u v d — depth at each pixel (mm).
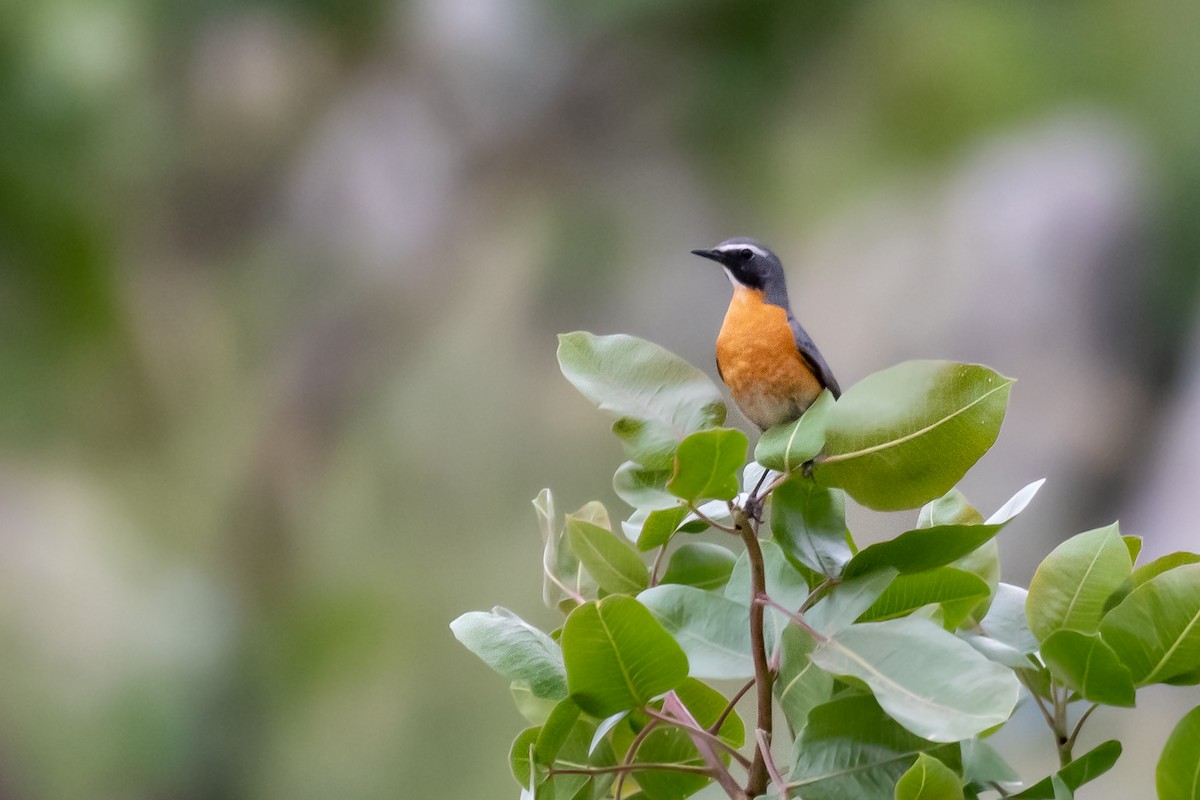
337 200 12375
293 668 12047
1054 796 3086
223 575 12258
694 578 3721
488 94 11969
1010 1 11453
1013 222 12336
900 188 11992
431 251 12602
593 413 12594
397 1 11773
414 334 12820
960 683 2779
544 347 12625
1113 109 11867
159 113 11141
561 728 3162
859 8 11047
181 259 11961
